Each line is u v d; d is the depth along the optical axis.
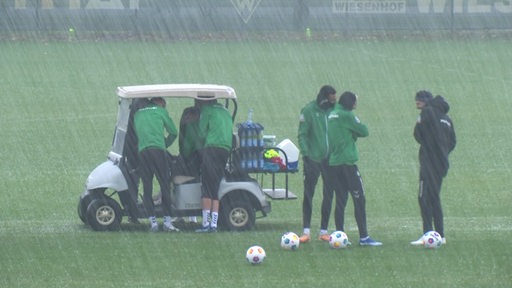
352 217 54.62
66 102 105.88
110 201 48.62
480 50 160.12
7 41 168.38
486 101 108.62
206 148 47.72
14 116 95.94
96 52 154.38
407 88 119.38
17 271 39.91
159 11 178.50
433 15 180.75
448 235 47.97
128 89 49.03
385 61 146.00
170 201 48.38
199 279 38.69
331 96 45.78
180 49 159.12
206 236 47.28
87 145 79.31
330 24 181.50
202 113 48.41
